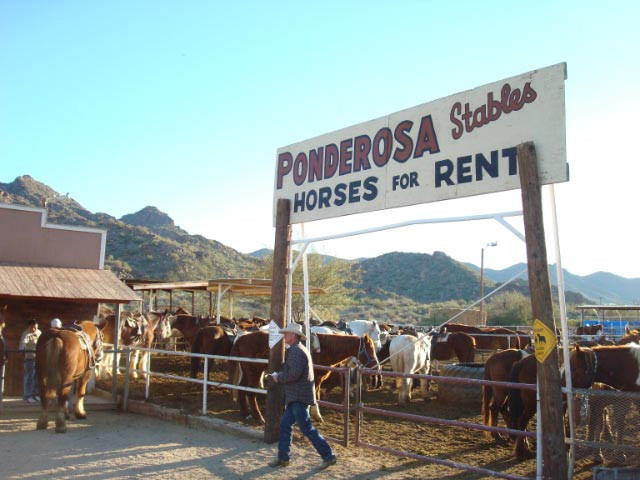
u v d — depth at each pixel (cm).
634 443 716
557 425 629
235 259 9169
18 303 1391
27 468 753
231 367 1290
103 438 937
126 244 7262
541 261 646
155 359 2244
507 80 718
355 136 911
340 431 1029
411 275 9962
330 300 4025
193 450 861
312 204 962
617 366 816
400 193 831
